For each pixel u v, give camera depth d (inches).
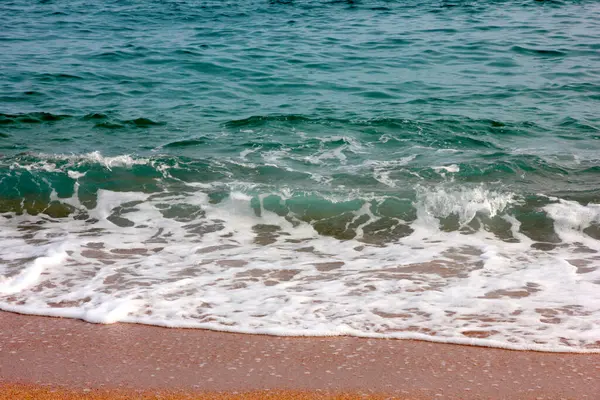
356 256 258.1
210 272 241.8
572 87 530.6
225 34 755.4
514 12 848.9
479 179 338.0
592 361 177.5
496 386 166.2
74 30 782.5
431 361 178.7
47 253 256.2
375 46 683.4
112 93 530.0
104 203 314.5
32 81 560.4
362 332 195.2
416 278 235.1
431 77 569.3
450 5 906.1
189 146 399.5
